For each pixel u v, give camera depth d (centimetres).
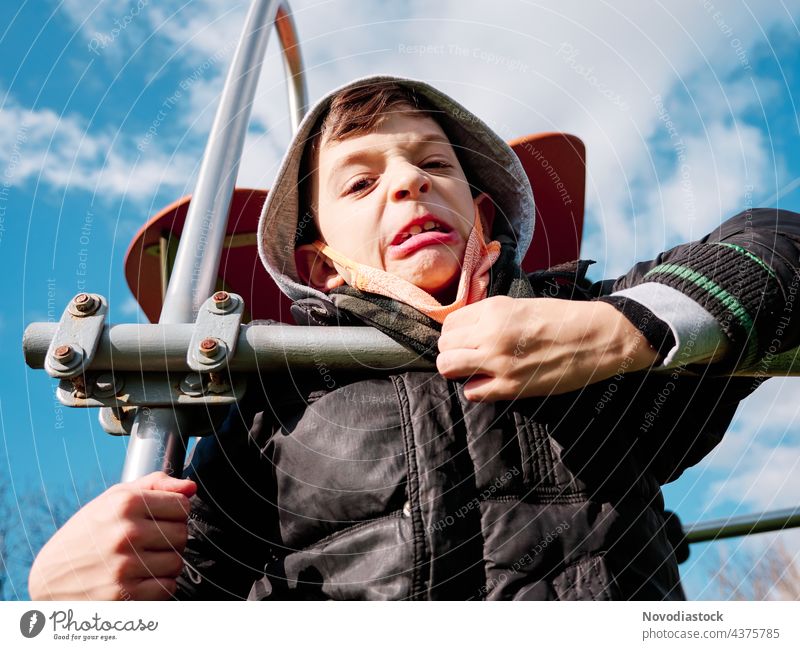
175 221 163
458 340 97
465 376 97
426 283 115
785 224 109
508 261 123
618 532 96
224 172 128
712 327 94
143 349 96
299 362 100
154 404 96
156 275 173
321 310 121
